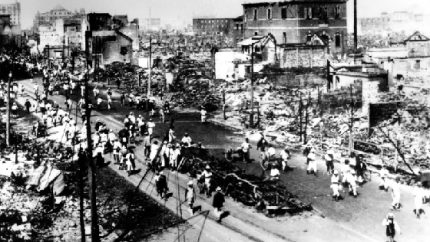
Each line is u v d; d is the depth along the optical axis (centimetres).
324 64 7244
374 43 12900
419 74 6712
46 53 10962
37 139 4406
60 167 3478
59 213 2725
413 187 3100
